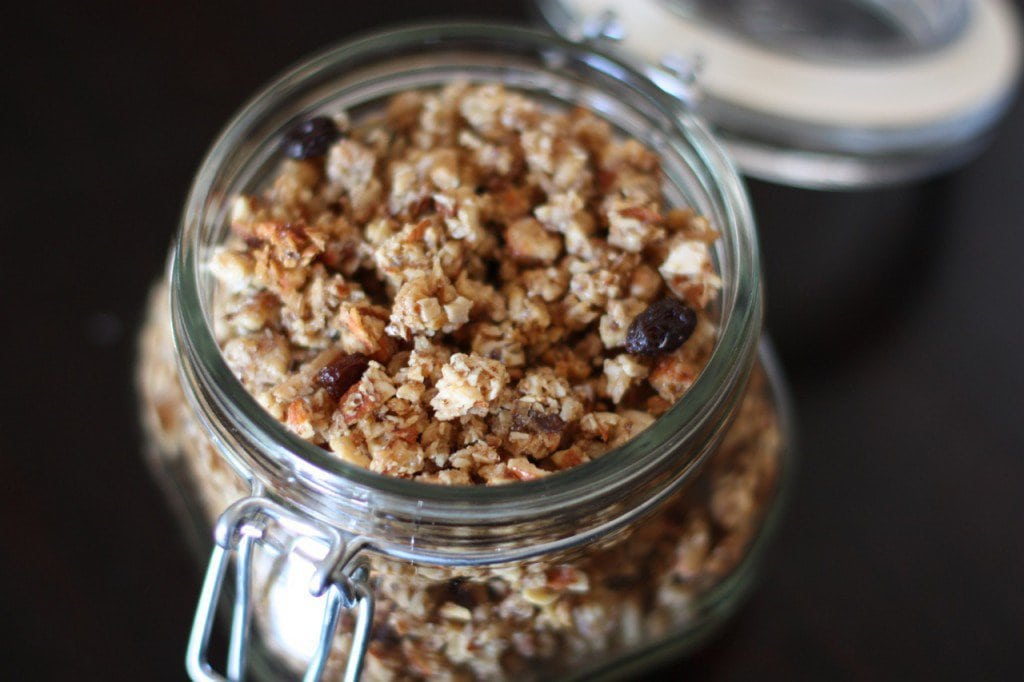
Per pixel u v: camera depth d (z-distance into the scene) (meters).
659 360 0.25
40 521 0.32
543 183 0.26
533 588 0.25
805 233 0.38
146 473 0.33
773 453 0.29
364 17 0.40
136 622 0.32
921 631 0.32
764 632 0.32
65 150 0.37
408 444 0.23
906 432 0.35
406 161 0.26
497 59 0.29
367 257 0.25
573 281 0.25
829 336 0.36
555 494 0.22
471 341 0.24
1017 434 0.35
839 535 0.33
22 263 0.35
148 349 0.31
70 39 0.38
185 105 0.38
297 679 0.29
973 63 0.38
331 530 0.23
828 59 0.37
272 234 0.25
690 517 0.27
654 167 0.27
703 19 0.37
